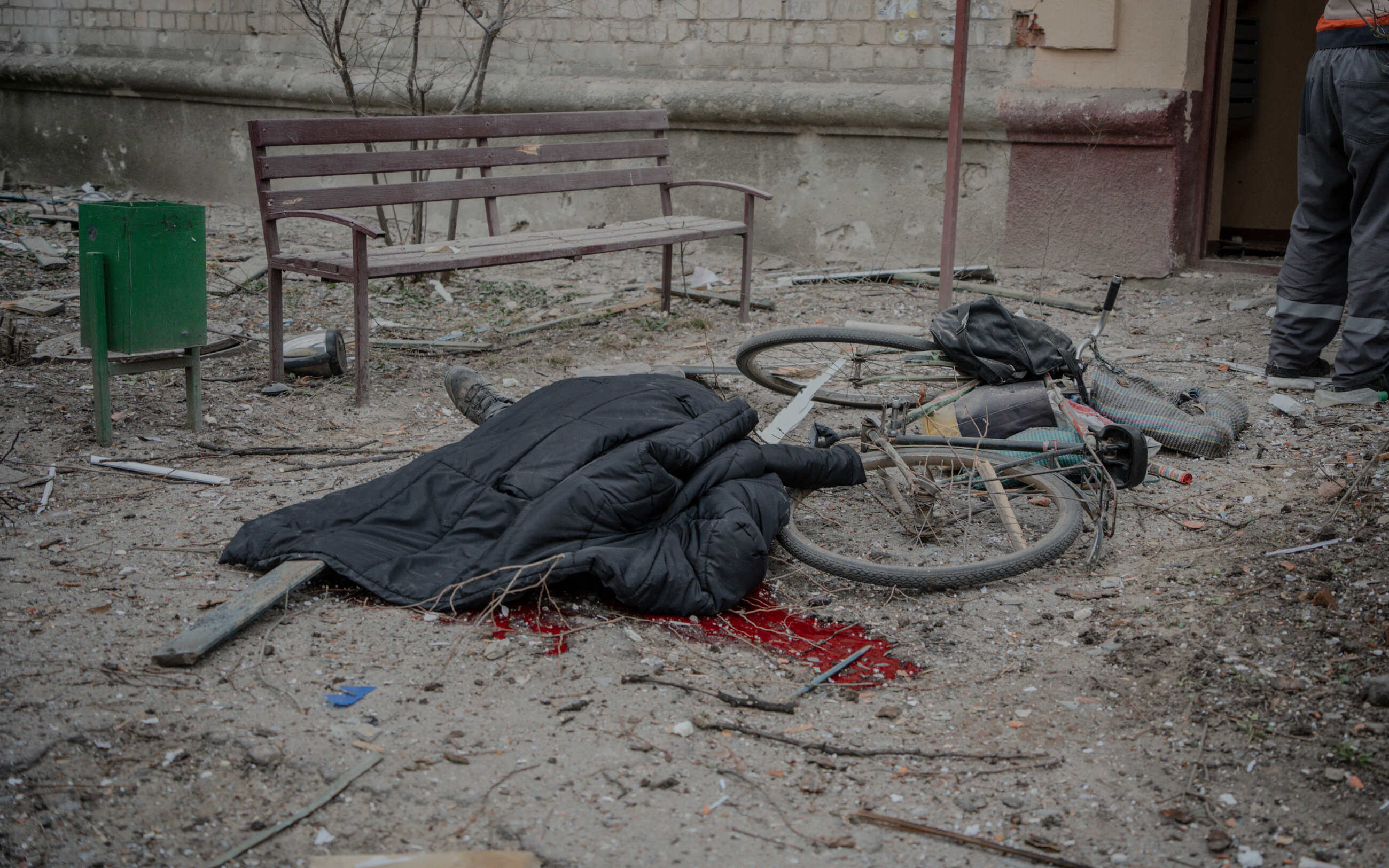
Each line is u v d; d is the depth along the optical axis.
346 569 3.36
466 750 2.66
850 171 8.43
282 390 5.29
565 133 6.63
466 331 6.59
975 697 2.99
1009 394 4.34
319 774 2.55
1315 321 5.53
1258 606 3.34
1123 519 4.11
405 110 9.68
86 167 11.42
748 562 3.39
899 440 4.06
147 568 3.50
